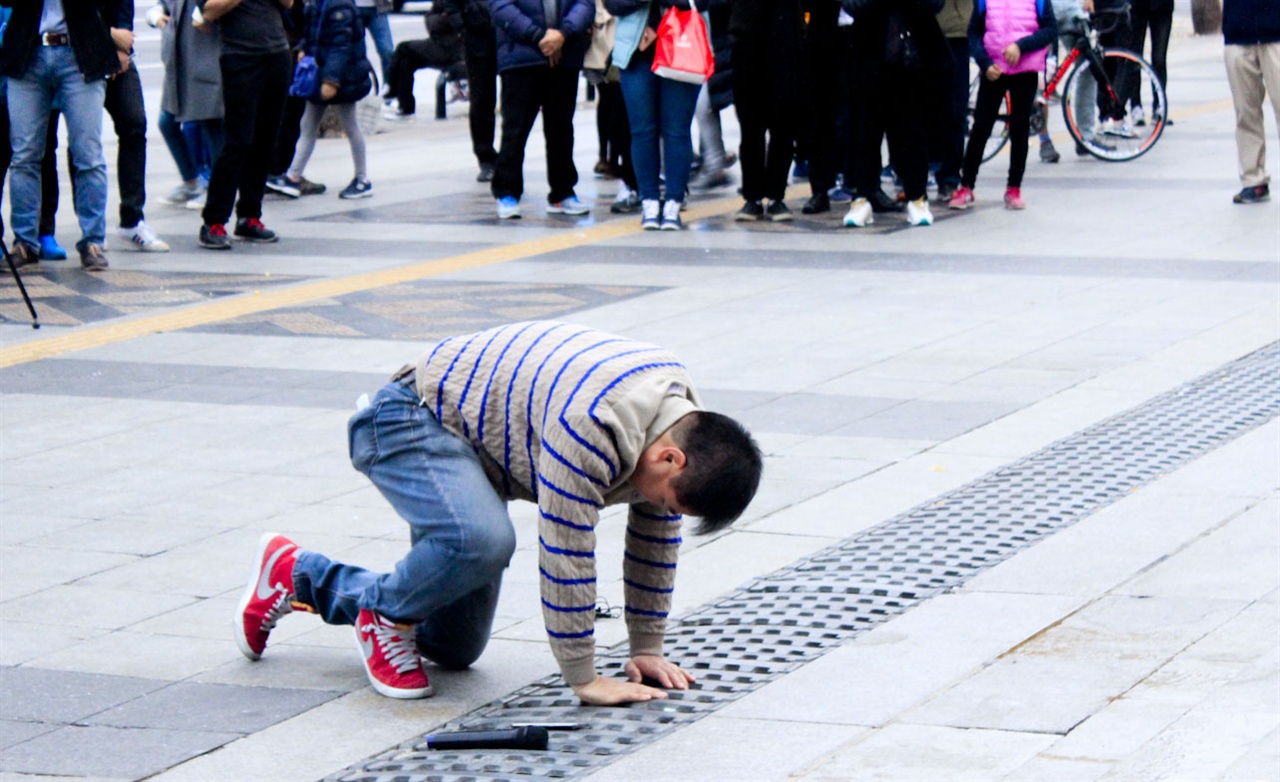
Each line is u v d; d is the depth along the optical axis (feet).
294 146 47.70
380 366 27.12
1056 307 30.01
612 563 17.79
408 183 50.34
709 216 42.98
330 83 46.21
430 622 14.64
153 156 56.80
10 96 35.73
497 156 47.09
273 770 12.89
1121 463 20.42
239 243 39.86
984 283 32.53
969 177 42.78
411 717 13.94
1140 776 11.56
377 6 68.49
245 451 22.44
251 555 18.30
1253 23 39.70
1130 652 14.24
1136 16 56.29
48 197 38.14
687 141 40.50
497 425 13.29
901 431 22.30
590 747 12.88
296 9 44.75
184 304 32.58
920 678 13.97
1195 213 40.19
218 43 41.86
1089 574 16.43
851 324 29.12
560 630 13.26
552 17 41.57
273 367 27.25
